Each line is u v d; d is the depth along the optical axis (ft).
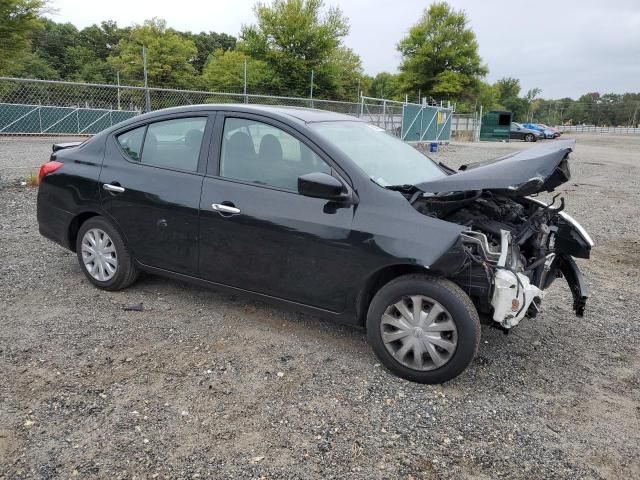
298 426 9.71
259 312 14.65
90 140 15.87
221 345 12.67
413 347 11.16
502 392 11.21
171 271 14.28
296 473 8.52
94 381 10.91
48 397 10.28
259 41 131.75
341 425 9.80
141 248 14.55
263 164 12.78
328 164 12.02
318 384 11.12
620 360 12.96
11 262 18.06
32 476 8.21
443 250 10.44
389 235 10.96
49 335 12.82
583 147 100.07
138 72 161.07
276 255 12.33
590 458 9.21
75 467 8.45
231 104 13.82
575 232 13.51
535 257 12.84
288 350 12.55
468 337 10.63
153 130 14.58
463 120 128.26
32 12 95.20
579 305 13.43
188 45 170.09
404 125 75.66
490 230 11.78
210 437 9.31
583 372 12.26
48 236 16.44
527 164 10.96
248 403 10.36
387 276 11.72
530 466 8.95
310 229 11.78
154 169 14.21
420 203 11.50
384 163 13.05
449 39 165.58
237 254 12.89
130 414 9.85
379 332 11.46
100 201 14.92
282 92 132.26
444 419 10.13
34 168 38.37
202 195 13.23
